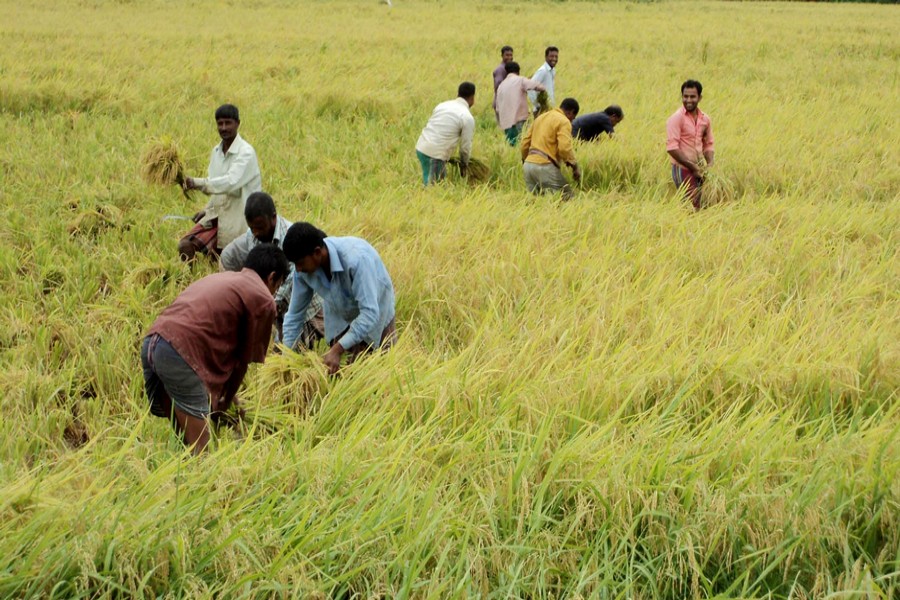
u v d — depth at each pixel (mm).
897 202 9008
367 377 5094
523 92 12258
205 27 23594
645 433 4406
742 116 13000
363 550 3615
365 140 11875
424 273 6727
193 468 4098
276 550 3564
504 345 5586
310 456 4156
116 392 5500
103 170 9672
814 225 8062
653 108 13883
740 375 5102
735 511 3855
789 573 3793
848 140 11586
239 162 7043
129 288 6605
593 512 3881
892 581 3625
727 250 7418
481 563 3594
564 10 35156
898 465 4000
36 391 5176
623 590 3662
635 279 6980
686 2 44125
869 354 5340
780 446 4348
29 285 6699
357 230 7762
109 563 3309
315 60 17531
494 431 4496
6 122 12008
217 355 4664
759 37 25031
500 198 9211
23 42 18016
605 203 9086
